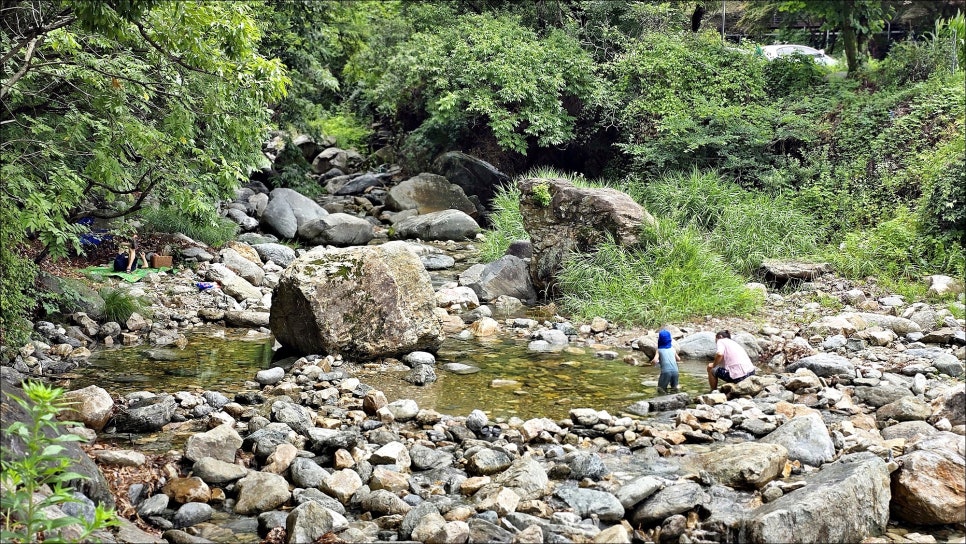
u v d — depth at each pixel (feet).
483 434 24.20
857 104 57.82
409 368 31.99
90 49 35.70
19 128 34.24
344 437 22.61
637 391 28.96
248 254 51.24
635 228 43.86
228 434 22.25
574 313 41.47
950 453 19.48
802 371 29.14
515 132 71.05
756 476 20.04
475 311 41.42
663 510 18.60
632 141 64.54
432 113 72.95
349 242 60.44
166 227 51.08
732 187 55.11
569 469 21.22
